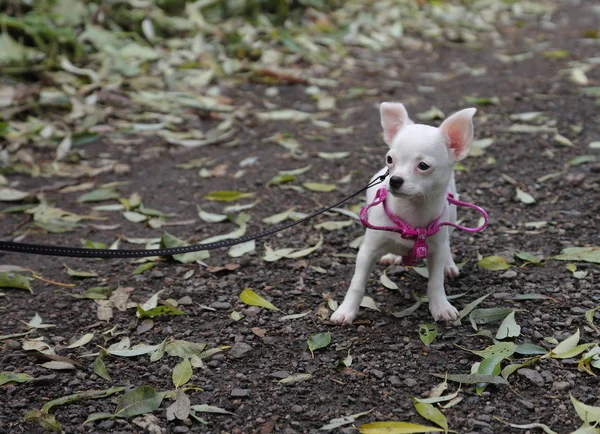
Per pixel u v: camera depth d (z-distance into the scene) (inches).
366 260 67.6
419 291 71.2
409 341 66.6
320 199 83.7
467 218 79.6
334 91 105.8
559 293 70.3
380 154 91.4
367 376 64.2
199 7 123.5
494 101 100.0
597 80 105.7
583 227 77.7
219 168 89.1
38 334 68.4
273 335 67.6
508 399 62.6
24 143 91.9
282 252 75.2
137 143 93.7
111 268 75.0
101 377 64.7
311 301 70.6
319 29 127.1
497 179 85.0
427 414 61.2
